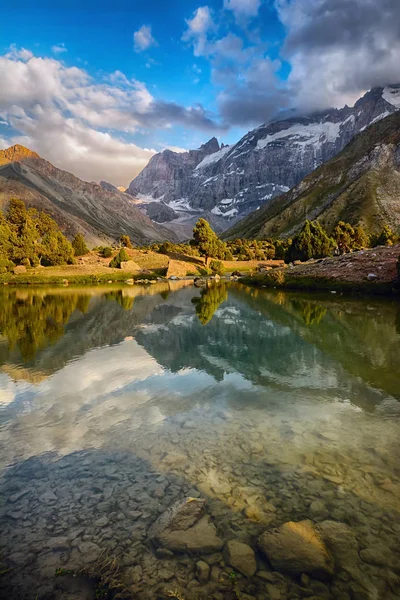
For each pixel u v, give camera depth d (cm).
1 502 648
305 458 769
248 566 491
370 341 1862
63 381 1353
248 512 598
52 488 688
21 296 4775
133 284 6994
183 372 1441
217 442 854
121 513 611
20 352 1797
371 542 531
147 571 490
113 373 1444
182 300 4053
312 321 2453
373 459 759
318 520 578
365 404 1071
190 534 544
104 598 450
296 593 454
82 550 530
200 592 455
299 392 1188
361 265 4622
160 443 856
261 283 5694
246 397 1156
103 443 867
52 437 905
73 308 3459
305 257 7369
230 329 2275
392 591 454
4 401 1160
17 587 468
